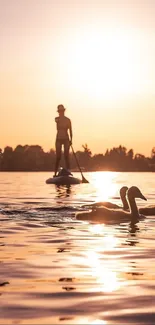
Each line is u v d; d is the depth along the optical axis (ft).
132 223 57.36
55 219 59.47
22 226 53.72
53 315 23.95
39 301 26.05
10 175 290.15
